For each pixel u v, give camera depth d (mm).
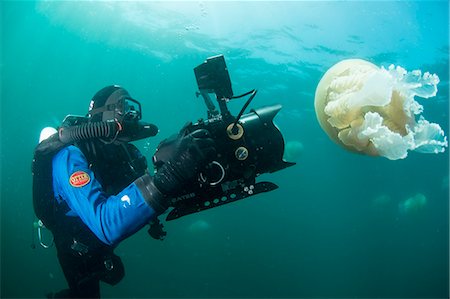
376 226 34344
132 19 17125
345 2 14016
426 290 24719
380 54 16641
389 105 2256
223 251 23266
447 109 22500
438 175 33438
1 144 28297
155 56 20250
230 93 2156
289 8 14445
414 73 2150
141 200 1939
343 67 2637
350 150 2574
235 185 2371
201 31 16625
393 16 14617
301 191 41031
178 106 26719
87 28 18594
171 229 22438
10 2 17828
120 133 2496
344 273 28062
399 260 28734
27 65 22453
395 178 35469
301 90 21125
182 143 1921
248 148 2271
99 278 3156
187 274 20828
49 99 25844
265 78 20062
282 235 32344
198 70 2150
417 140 2148
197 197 2303
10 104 25656
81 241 2754
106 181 2846
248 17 15234
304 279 25469
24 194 29094
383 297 24391
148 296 18750
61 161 2299
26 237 24969
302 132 27875
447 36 15695
